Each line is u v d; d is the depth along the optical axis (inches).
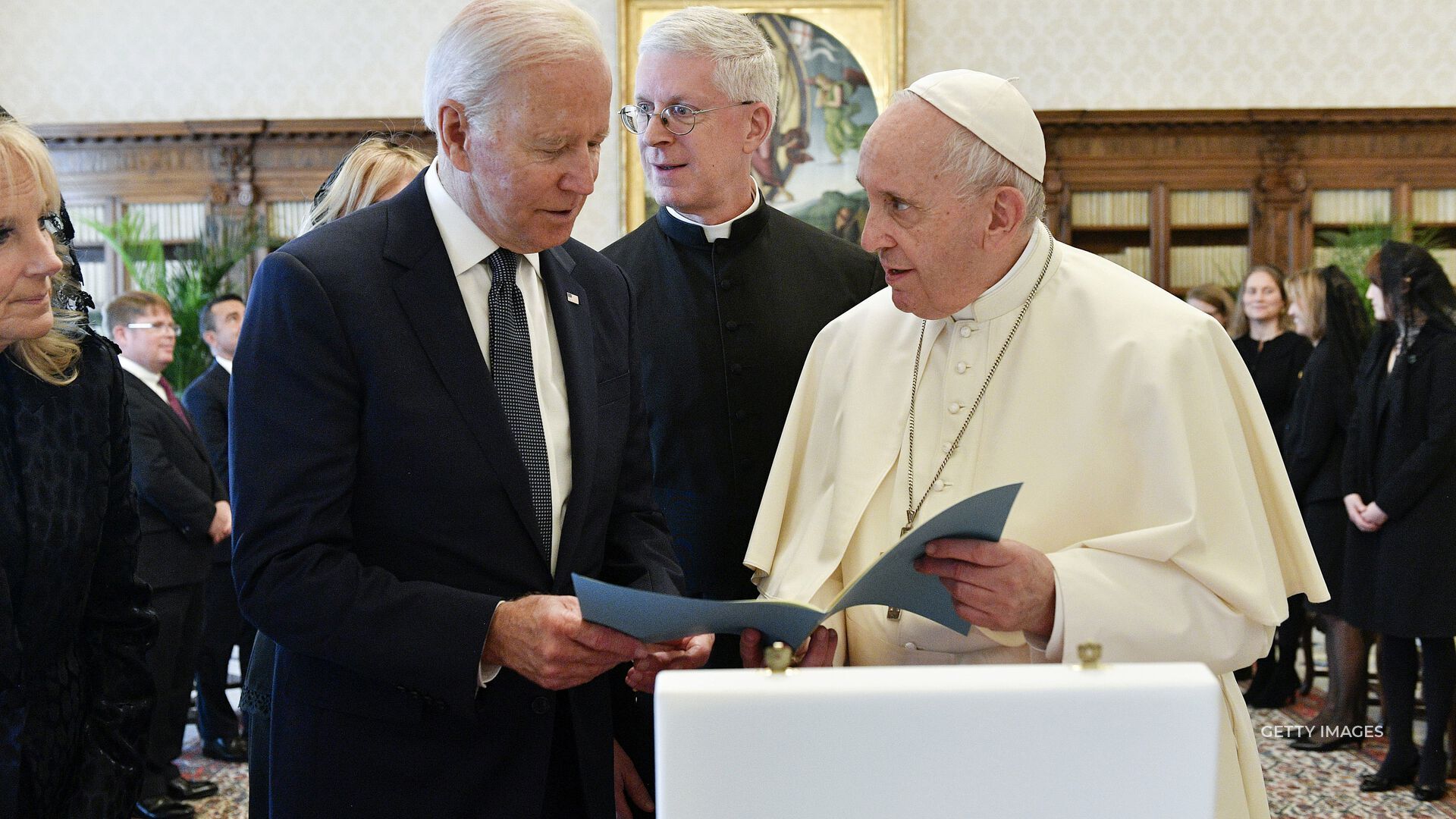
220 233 342.3
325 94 367.2
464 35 64.1
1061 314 74.7
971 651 72.9
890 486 77.9
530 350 70.1
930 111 69.4
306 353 63.4
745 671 42.0
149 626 74.4
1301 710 225.9
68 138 353.7
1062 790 40.6
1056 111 348.5
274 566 62.0
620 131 352.8
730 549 100.7
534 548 68.0
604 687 73.5
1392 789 179.2
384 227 68.5
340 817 65.1
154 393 191.9
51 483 66.5
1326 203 353.4
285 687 67.6
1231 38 360.2
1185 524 67.4
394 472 65.4
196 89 367.2
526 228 66.2
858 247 108.6
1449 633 168.4
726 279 100.5
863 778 40.5
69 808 69.2
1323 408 194.9
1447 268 345.7
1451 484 169.8
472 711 61.6
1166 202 352.5
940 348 78.1
